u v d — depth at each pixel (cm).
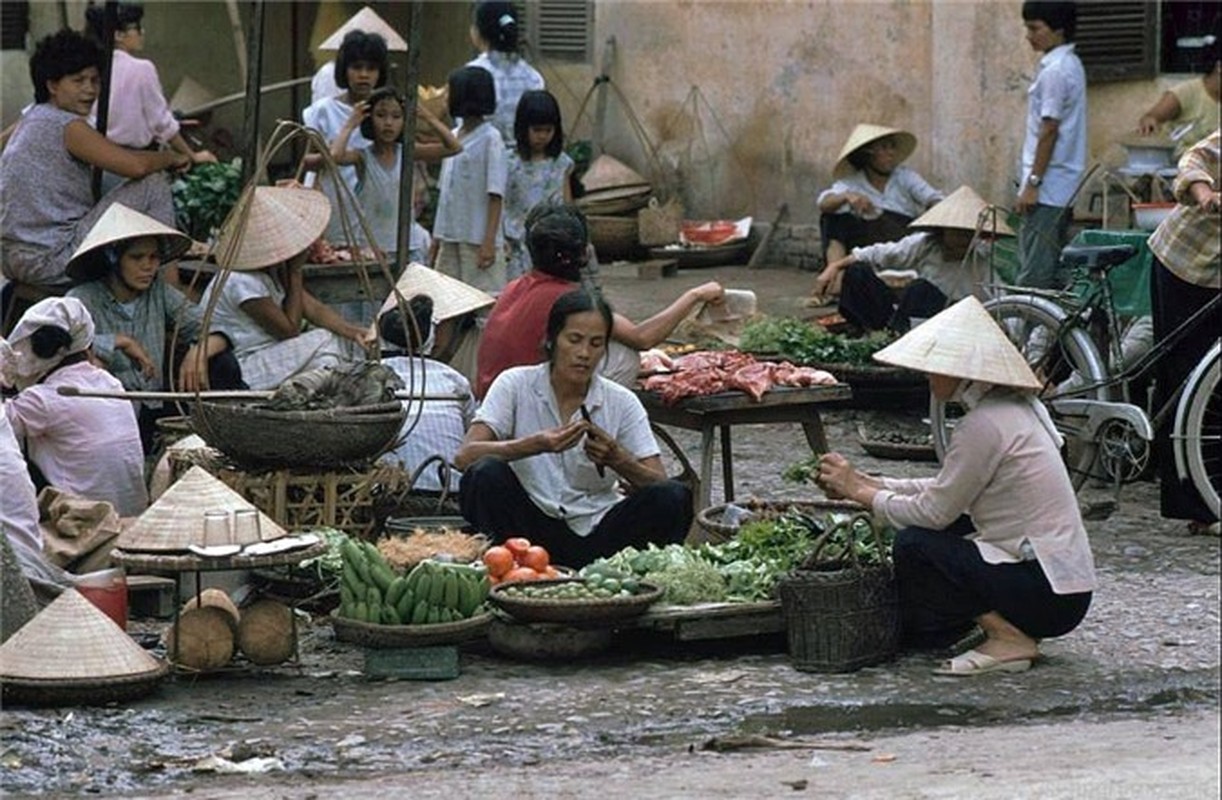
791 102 2281
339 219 1502
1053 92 1672
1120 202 1683
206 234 1603
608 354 1202
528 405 1090
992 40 2000
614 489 1108
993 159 2009
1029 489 1009
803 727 948
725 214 2358
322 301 1412
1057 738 927
